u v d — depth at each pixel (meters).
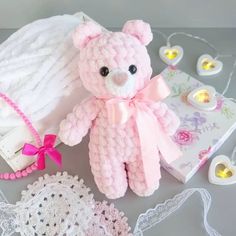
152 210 0.39
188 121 0.43
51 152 0.40
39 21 0.45
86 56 0.35
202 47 0.51
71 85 0.41
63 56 0.41
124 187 0.39
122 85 0.34
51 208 0.39
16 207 0.39
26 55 0.41
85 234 0.37
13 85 0.40
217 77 0.48
